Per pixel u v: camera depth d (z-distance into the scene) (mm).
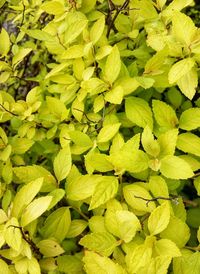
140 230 239
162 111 280
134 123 306
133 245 244
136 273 207
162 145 256
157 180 255
